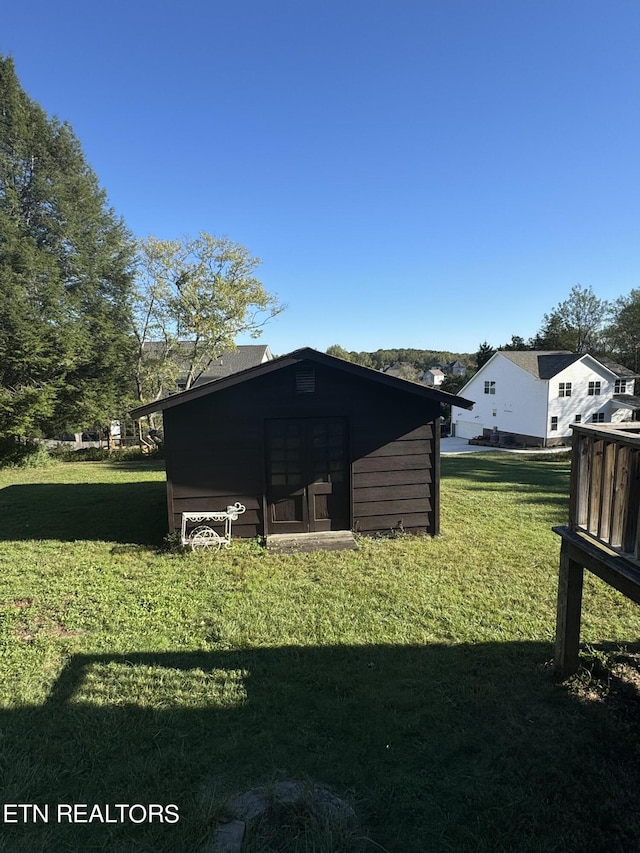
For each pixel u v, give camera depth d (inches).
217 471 270.1
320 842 81.7
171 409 263.9
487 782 97.6
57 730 112.2
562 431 1234.6
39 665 141.0
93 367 828.6
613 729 112.8
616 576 113.7
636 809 91.2
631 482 110.4
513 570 224.2
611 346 1851.6
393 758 104.3
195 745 108.3
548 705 122.6
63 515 340.5
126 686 130.6
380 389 278.1
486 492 449.4
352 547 257.4
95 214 864.3
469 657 146.0
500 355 1360.7
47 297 755.4
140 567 227.9
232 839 82.8
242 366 1396.4
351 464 278.1
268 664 142.2
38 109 808.9
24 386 717.3
